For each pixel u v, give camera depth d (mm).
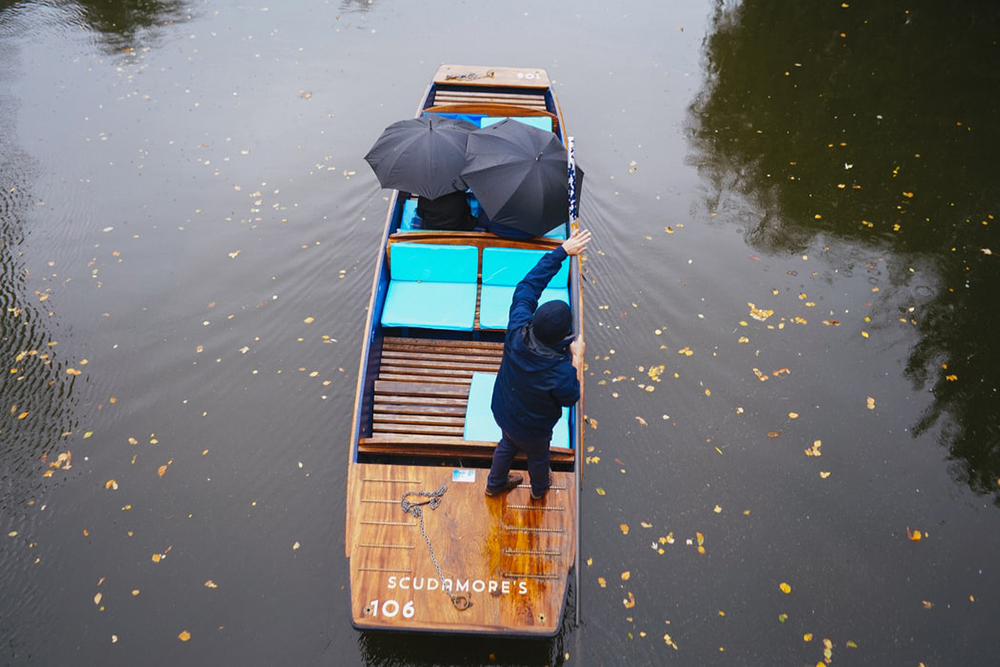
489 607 4258
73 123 9188
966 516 5559
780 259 7645
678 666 4668
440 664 4652
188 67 10336
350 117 9438
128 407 6082
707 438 6008
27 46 10625
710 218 8117
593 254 7613
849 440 6031
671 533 5367
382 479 4781
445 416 5578
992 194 8461
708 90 10156
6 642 4672
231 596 4938
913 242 7844
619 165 8773
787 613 4961
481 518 4629
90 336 6633
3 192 8094
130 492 5504
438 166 5895
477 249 5992
